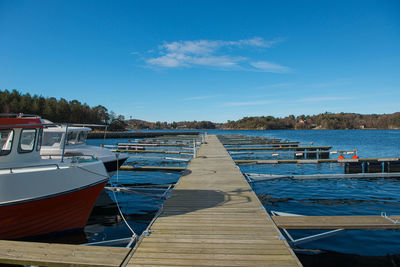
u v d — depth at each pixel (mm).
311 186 11609
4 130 5891
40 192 5367
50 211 5691
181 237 4781
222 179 9922
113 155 11023
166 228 5203
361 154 25516
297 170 16188
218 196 7559
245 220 5648
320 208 8547
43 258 3961
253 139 39594
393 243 5863
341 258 5230
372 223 5453
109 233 6656
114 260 3928
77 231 6586
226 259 3975
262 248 4340
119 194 10484
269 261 3920
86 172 6254
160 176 14016
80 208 6336
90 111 85125
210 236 4820
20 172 5145
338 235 6332
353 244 5840
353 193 10398
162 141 35812
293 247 5719
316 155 23016
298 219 5742
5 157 5953
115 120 96812
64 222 6164
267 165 18047
